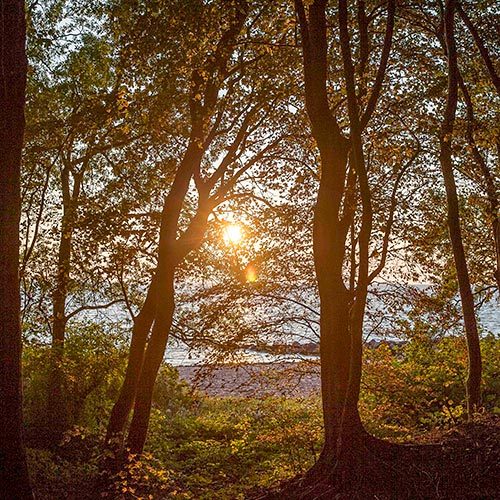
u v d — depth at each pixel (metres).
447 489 7.81
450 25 12.62
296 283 13.94
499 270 16.34
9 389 7.60
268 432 13.40
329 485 8.41
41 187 16.91
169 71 10.36
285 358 13.77
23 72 7.84
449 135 12.05
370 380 13.85
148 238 13.83
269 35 11.74
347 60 9.15
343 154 9.35
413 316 14.20
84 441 15.39
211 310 14.02
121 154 16.94
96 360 16.22
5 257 7.62
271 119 15.01
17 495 7.56
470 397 13.70
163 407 19.98
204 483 13.45
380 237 13.75
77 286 15.89
